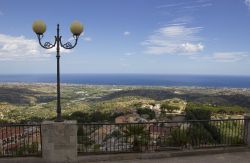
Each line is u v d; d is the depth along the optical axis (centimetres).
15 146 600
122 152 622
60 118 582
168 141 672
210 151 654
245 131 700
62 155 572
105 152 615
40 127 574
